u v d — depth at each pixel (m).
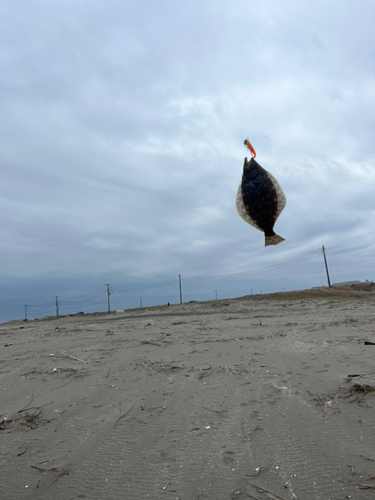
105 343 4.50
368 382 2.13
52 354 3.86
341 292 15.55
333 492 1.20
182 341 4.35
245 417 1.84
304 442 1.54
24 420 1.96
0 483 1.36
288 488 1.24
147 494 1.26
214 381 2.50
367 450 1.43
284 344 3.74
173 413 1.96
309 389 2.18
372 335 3.94
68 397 2.32
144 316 12.52
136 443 1.63
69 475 1.40
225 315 9.30
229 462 1.43
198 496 1.23
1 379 2.84
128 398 2.24
